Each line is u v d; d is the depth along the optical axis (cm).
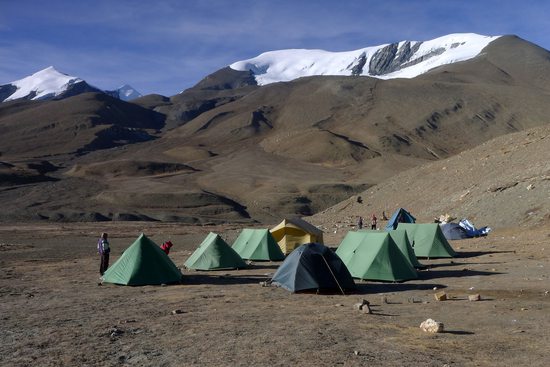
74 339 1152
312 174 16112
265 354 1007
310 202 13025
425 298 1694
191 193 12431
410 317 1380
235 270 2605
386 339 1125
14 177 13425
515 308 1480
